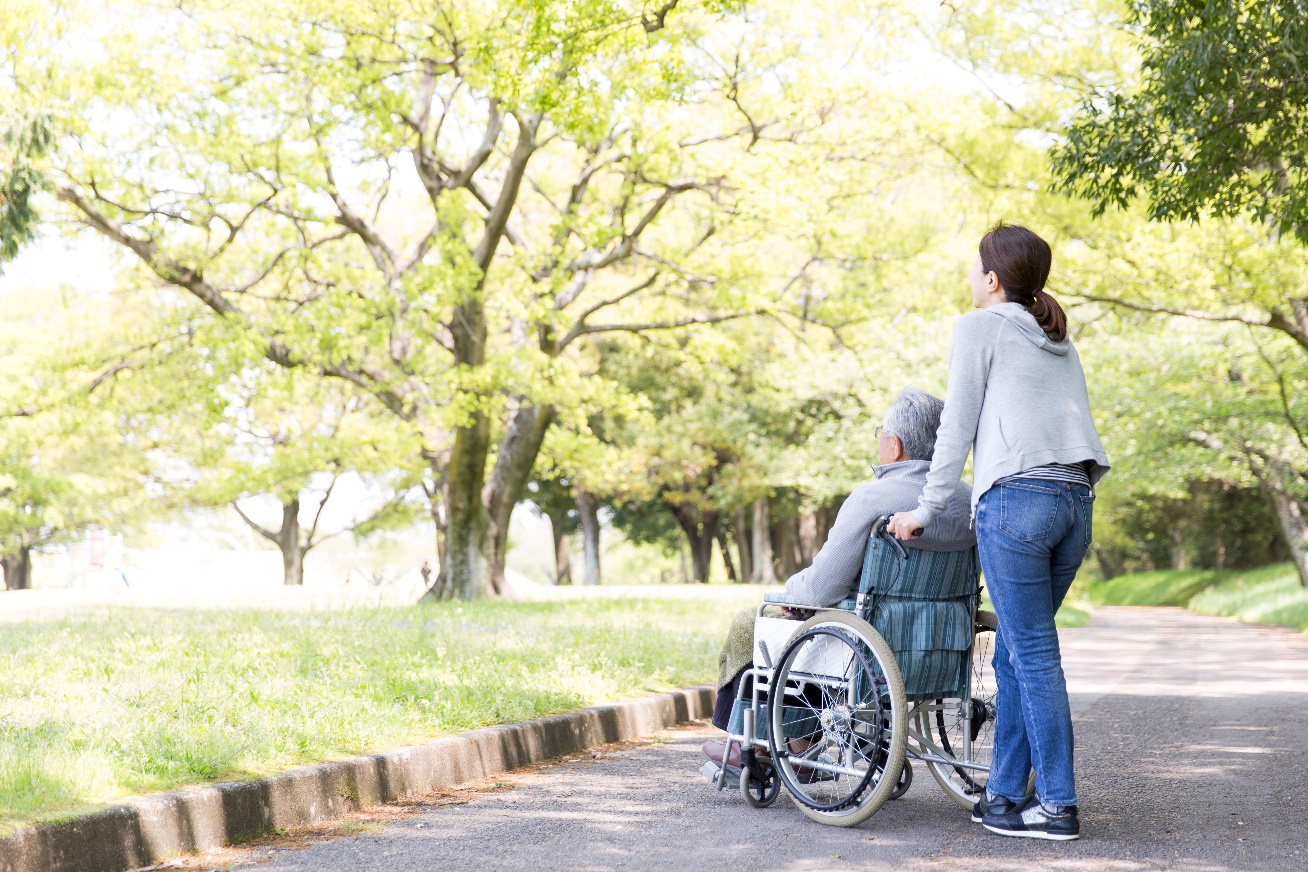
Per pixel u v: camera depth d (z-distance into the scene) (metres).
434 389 19.47
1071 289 18.98
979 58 19.47
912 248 24.97
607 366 39.72
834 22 19.42
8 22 16.25
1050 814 3.84
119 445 41.09
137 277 20.88
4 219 13.48
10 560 47.28
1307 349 17.66
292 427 38.81
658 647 9.34
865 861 3.62
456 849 3.84
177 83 17.67
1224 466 27.70
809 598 4.36
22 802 3.54
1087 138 8.66
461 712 5.72
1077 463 3.96
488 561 19.89
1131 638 17.55
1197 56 7.50
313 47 17.64
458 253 17.34
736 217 19.42
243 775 4.18
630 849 3.83
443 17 17.41
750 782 4.55
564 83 13.20
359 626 10.79
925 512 4.01
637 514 49.78
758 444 38.88
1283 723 6.97
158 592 27.61
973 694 4.68
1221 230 16.11
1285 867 3.43
